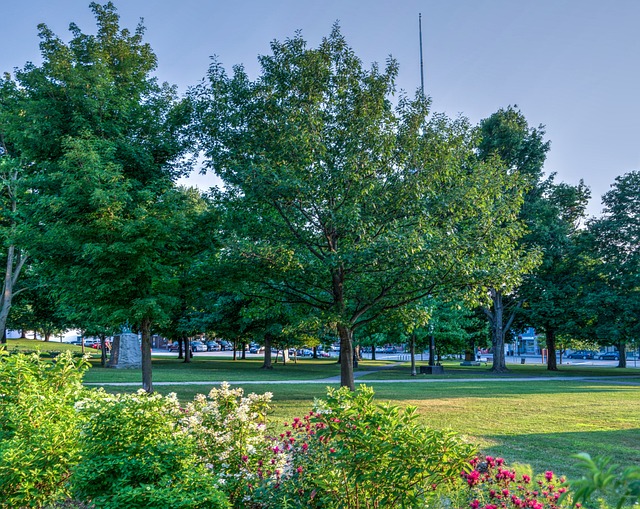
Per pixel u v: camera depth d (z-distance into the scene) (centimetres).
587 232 4112
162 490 428
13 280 3153
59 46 1666
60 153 1540
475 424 1270
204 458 562
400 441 430
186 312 4281
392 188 1422
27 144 1545
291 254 1344
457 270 1309
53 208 1352
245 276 1480
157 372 2928
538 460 888
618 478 189
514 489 550
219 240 1422
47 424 574
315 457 512
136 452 482
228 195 1582
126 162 1580
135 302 1415
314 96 1444
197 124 1596
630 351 9238
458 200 1386
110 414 499
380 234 1352
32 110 1511
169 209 1502
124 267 1427
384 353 9762
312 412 527
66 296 1566
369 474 431
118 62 1758
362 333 3812
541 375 3441
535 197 3981
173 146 1683
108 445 485
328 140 1458
